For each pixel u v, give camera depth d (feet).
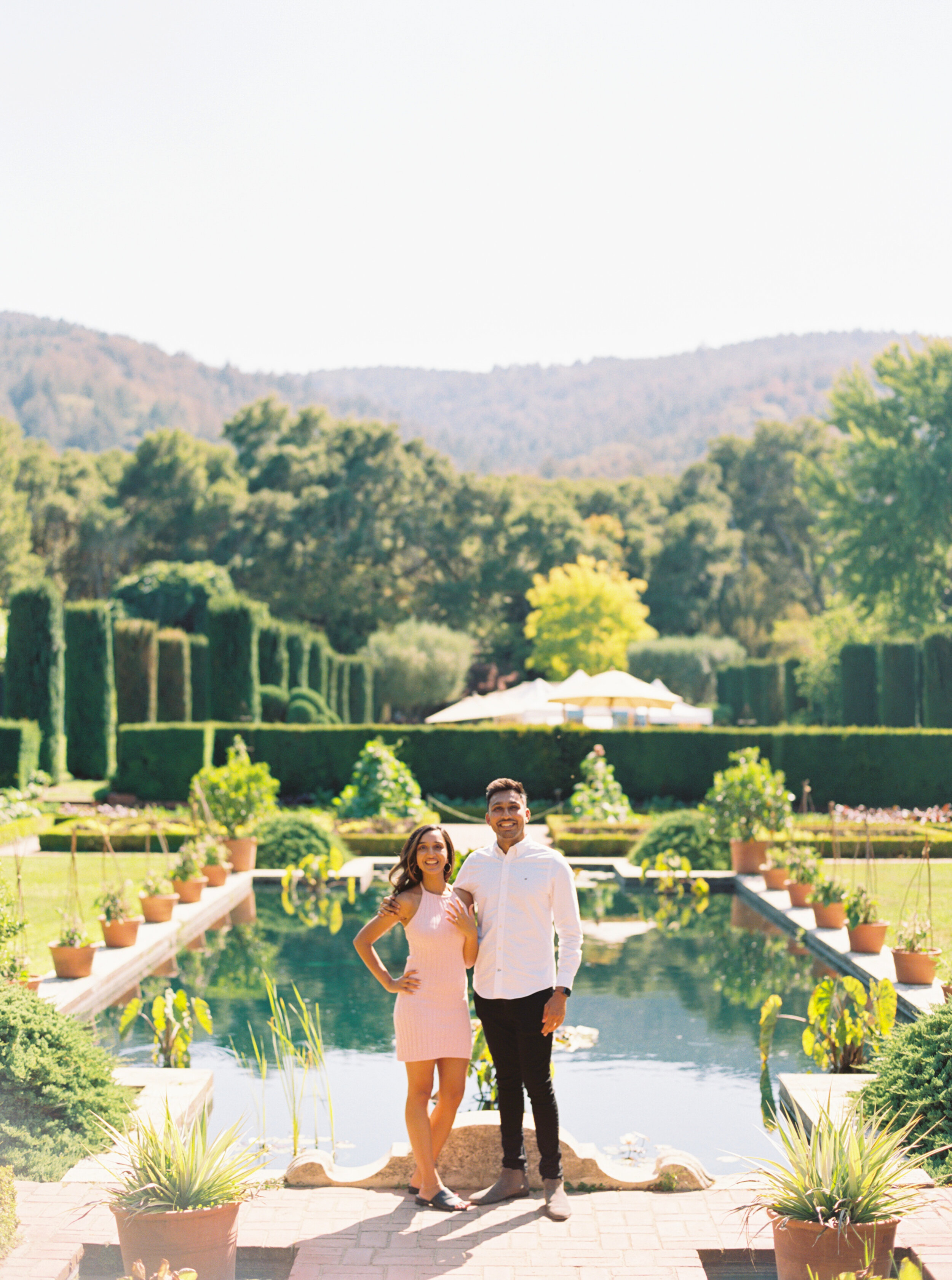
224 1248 13.53
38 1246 14.14
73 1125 17.62
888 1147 13.84
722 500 235.61
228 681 88.33
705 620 220.23
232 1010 29.76
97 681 86.69
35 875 48.93
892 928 37.93
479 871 16.46
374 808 67.92
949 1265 13.73
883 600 135.85
